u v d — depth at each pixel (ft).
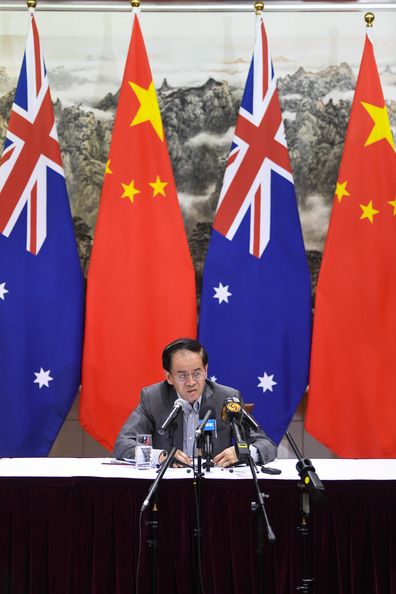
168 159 27.89
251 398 27.61
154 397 21.98
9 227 27.22
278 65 30.04
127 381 27.35
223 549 17.35
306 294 27.78
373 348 27.37
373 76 27.89
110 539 17.53
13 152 27.30
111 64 29.86
